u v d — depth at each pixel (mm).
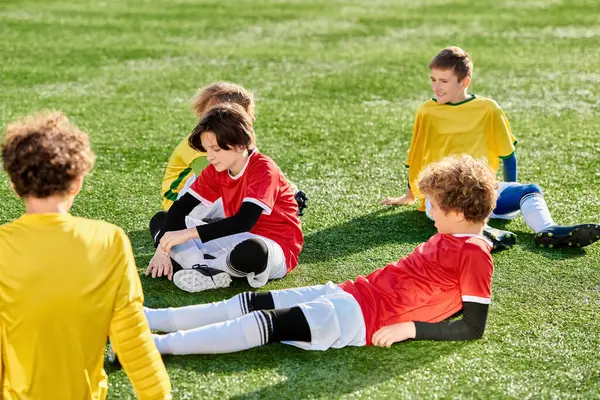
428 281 2896
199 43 10258
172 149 5719
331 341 2873
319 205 4633
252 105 4086
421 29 11477
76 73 8305
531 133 6156
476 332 2875
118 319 2287
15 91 7449
